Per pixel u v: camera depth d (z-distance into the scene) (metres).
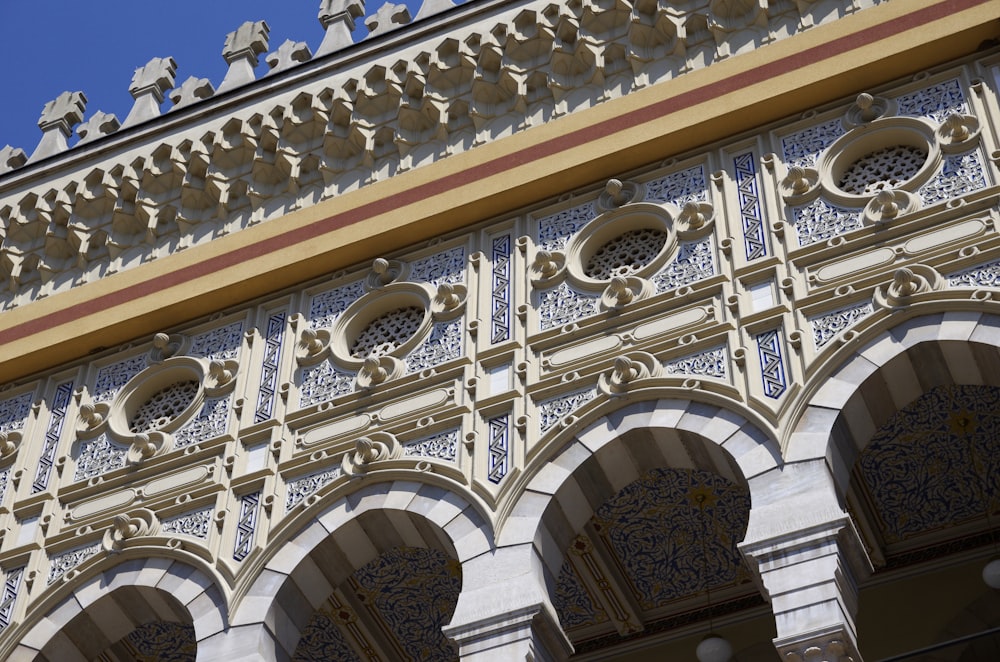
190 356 16.56
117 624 15.05
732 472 13.45
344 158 17.42
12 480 16.27
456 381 14.95
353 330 16.03
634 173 15.84
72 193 18.23
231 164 17.80
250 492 15.05
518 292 15.33
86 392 16.83
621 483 13.98
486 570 13.45
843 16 15.84
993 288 13.22
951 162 14.32
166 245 17.77
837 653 11.84
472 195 16.11
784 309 13.93
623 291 14.70
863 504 15.92
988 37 14.96
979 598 15.65
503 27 17.03
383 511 14.28
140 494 15.51
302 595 14.41
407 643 17.20
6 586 15.45
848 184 14.87
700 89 15.86
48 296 17.73
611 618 16.89
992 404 14.95
